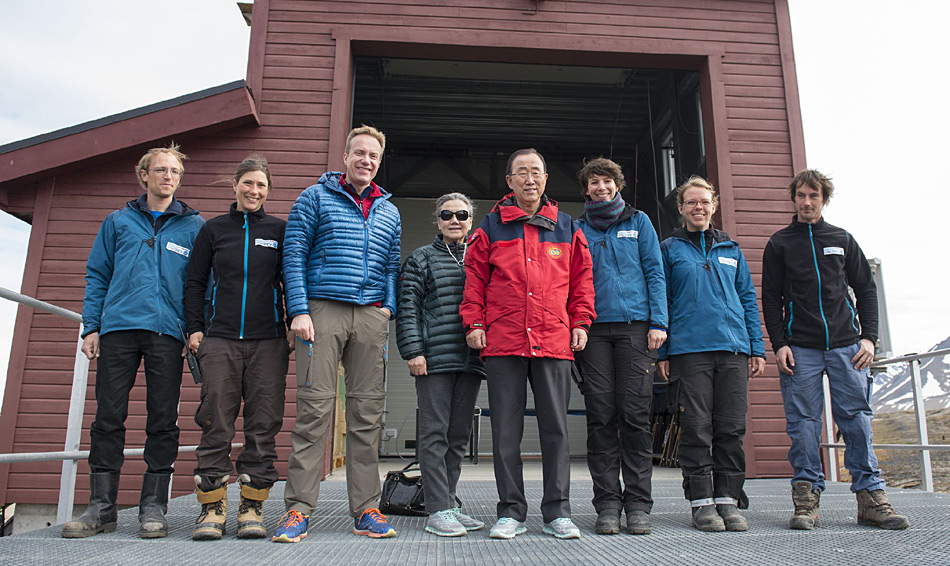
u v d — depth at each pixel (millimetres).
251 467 2309
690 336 2635
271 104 5637
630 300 2545
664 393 7395
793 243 2854
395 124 9039
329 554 1900
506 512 2318
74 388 2777
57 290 5277
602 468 2459
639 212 2730
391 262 2629
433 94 8227
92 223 5395
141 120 5355
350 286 2412
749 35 6172
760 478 5332
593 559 1840
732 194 5824
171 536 2256
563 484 2309
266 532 2289
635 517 2363
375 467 2400
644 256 2631
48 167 5266
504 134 9336
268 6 5809
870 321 2730
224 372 2305
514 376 2377
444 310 2594
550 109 8602
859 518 2605
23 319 5230
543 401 2365
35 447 5090
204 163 5504
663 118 8352
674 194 8117
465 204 2785
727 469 2574
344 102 5664
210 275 2457
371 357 2453
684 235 2818
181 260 2492
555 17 5969
